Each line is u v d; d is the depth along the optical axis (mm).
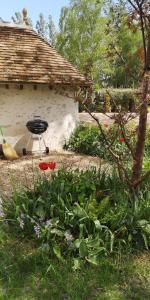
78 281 3947
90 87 4980
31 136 11336
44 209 4957
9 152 10523
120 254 4410
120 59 5172
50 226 4594
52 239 4496
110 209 4832
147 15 4680
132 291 3881
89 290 3844
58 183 5410
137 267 4277
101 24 30156
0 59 10898
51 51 12320
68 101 12078
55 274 4023
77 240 4379
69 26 32188
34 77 10906
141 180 5047
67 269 4145
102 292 3834
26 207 5008
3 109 10852
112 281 4012
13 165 9641
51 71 11406
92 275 4090
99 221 4641
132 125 9461
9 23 12156
